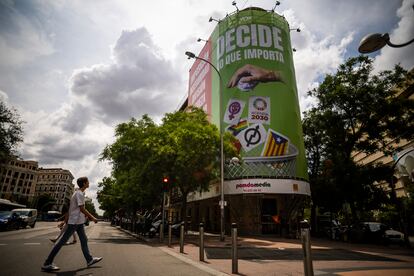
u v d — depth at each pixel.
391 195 18.42
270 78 25.33
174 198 39.28
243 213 23.91
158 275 5.73
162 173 18.94
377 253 11.36
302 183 23.08
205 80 32.38
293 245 14.14
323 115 22.55
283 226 21.23
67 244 11.71
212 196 26.12
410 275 6.19
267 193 22.06
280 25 27.81
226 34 28.25
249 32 26.95
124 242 14.93
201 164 18.78
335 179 20.70
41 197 107.62
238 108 24.78
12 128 25.27
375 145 22.17
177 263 7.62
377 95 20.88
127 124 20.69
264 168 22.69
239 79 25.64
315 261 8.55
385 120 21.36
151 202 30.92
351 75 21.53
